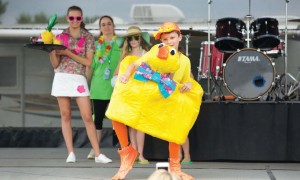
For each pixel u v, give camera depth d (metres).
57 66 8.41
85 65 8.47
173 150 7.01
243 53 8.74
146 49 8.40
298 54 10.59
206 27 10.73
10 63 10.69
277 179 7.33
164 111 6.79
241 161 8.80
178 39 7.03
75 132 10.66
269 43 9.66
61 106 8.59
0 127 10.72
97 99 9.22
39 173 7.73
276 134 8.56
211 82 9.97
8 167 8.23
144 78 6.76
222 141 8.65
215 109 8.64
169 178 3.21
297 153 8.52
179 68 6.94
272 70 8.73
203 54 9.98
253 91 8.70
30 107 10.71
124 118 6.75
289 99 9.07
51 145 10.73
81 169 8.05
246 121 8.60
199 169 8.07
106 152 9.95
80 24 8.51
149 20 10.77
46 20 10.72
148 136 8.77
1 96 10.70
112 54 9.18
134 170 7.98
